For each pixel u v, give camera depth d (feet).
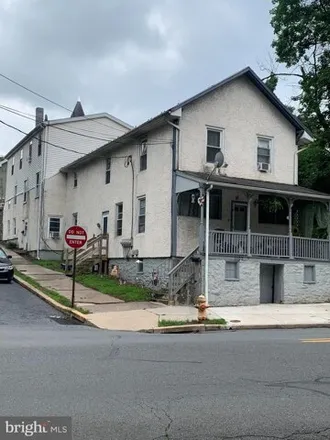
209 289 58.23
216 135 67.97
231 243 60.49
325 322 47.78
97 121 110.83
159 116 63.98
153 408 18.20
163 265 64.64
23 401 18.86
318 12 73.97
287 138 73.72
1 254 75.00
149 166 70.28
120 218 79.25
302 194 64.03
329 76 71.87
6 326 41.57
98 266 81.66
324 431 16.17
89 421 16.79
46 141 106.01
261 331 42.80
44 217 104.63
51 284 67.82
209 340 34.91
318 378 23.26
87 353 28.60
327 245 67.72
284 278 63.57
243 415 17.57
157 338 36.01
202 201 58.39
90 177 92.73
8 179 141.28
